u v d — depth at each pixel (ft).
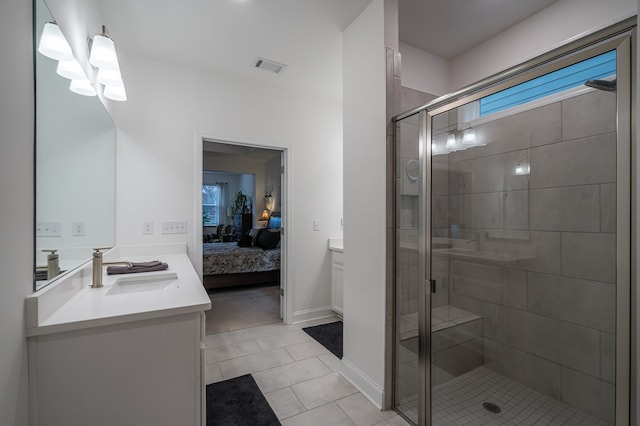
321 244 11.43
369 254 6.56
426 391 5.69
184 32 7.63
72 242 4.89
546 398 5.91
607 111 4.99
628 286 3.26
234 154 22.70
